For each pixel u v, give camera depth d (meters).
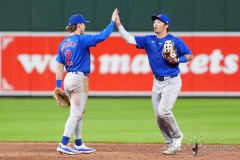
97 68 80.19
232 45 79.75
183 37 80.12
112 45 79.94
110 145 44.84
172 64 38.47
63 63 39.25
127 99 80.38
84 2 80.06
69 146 40.88
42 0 80.38
